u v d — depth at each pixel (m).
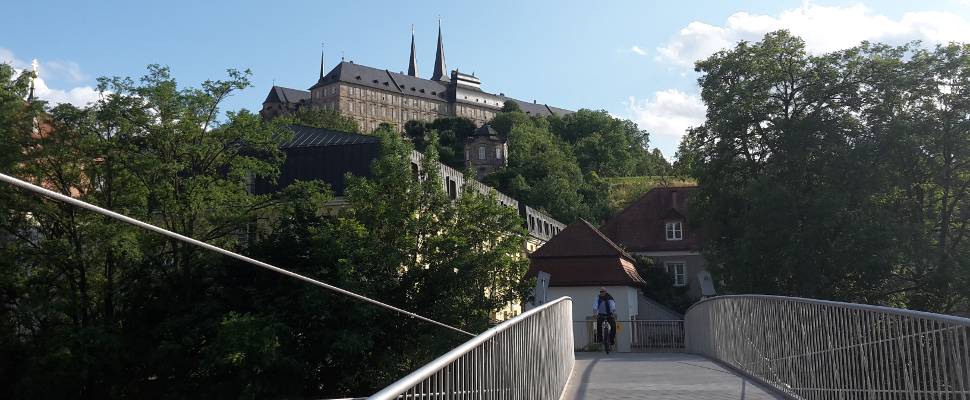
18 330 32.16
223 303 33.53
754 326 14.05
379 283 34.03
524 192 118.12
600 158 179.50
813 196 40.78
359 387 33.25
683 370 16.08
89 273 33.47
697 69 45.84
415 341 34.06
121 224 31.59
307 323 33.31
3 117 31.88
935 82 41.34
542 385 9.70
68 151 32.44
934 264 39.28
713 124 44.69
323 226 35.59
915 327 7.39
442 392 4.63
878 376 8.31
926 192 43.28
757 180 41.34
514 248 36.91
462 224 37.31
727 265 42.56
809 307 10.73
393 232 36.44
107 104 33.81
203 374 30.98
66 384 29.53
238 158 36.66
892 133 39.88
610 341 24.55
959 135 40.00
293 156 47.00
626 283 48.00
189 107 35.25
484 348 6.09
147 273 33.44
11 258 31.30
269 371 30.36
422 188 37.69
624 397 11.62
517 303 37.31
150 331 32.22
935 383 6.95
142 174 33.53
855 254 39.41
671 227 66.38
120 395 30.62
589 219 112.81
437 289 34.88
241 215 34.66
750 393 12.07
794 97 43.59
